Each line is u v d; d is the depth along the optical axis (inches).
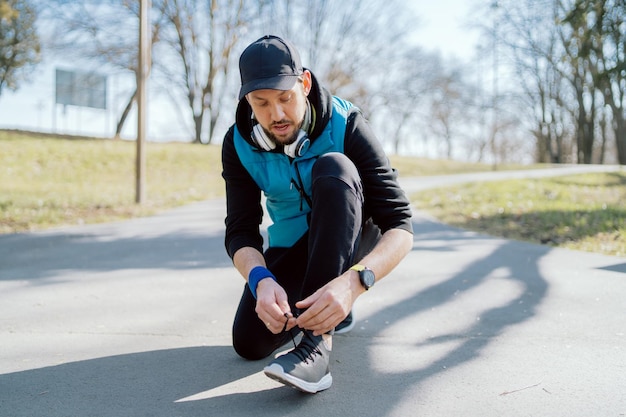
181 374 78.5
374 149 76.3
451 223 251.9
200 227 248.8
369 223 79.5
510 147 1802.4
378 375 76.7
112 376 77.8
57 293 128.1
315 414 64.9
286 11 925.8
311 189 73.1
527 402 67.2
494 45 845.8
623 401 66.9
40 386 74.3
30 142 614.5
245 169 81.0
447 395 69.7
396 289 127.3
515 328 96.7
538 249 177.3
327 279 67.3
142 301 120.3
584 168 809.5
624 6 318.3
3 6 711.1
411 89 1074.1
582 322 98.8
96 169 553.6
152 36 858.8
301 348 68.3
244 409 66.7
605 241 185.8
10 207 291.9
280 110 68.4
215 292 128.1
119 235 225.1
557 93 1231.5
